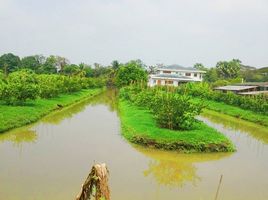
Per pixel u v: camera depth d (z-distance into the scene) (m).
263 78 93.69
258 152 21.86
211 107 48.12
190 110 23.55
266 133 29.92
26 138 21.55
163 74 79.69
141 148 20.39
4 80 38.78
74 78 61.91
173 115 23.28
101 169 4.94
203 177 15.88
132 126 24.59
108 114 36.81
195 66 111.31
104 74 111.81
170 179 15.24
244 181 15.62
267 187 14.88
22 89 31.98
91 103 49.66
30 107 31.64
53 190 12.48
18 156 17.02
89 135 23.69
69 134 23.70
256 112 39.69
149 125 24.70
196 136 21.33
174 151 20.03
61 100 44.28
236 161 19.14
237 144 24.17
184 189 14.02
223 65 102.94
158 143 20.34
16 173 14.20
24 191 12.23
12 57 95.81
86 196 5.08
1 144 19.56
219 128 31.25
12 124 23.84
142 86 46.66
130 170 16.05
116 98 61.81
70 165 15.87
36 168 15.08
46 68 94.50
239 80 78.38
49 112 33.97
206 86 61.66
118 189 13.37
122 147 20.41
